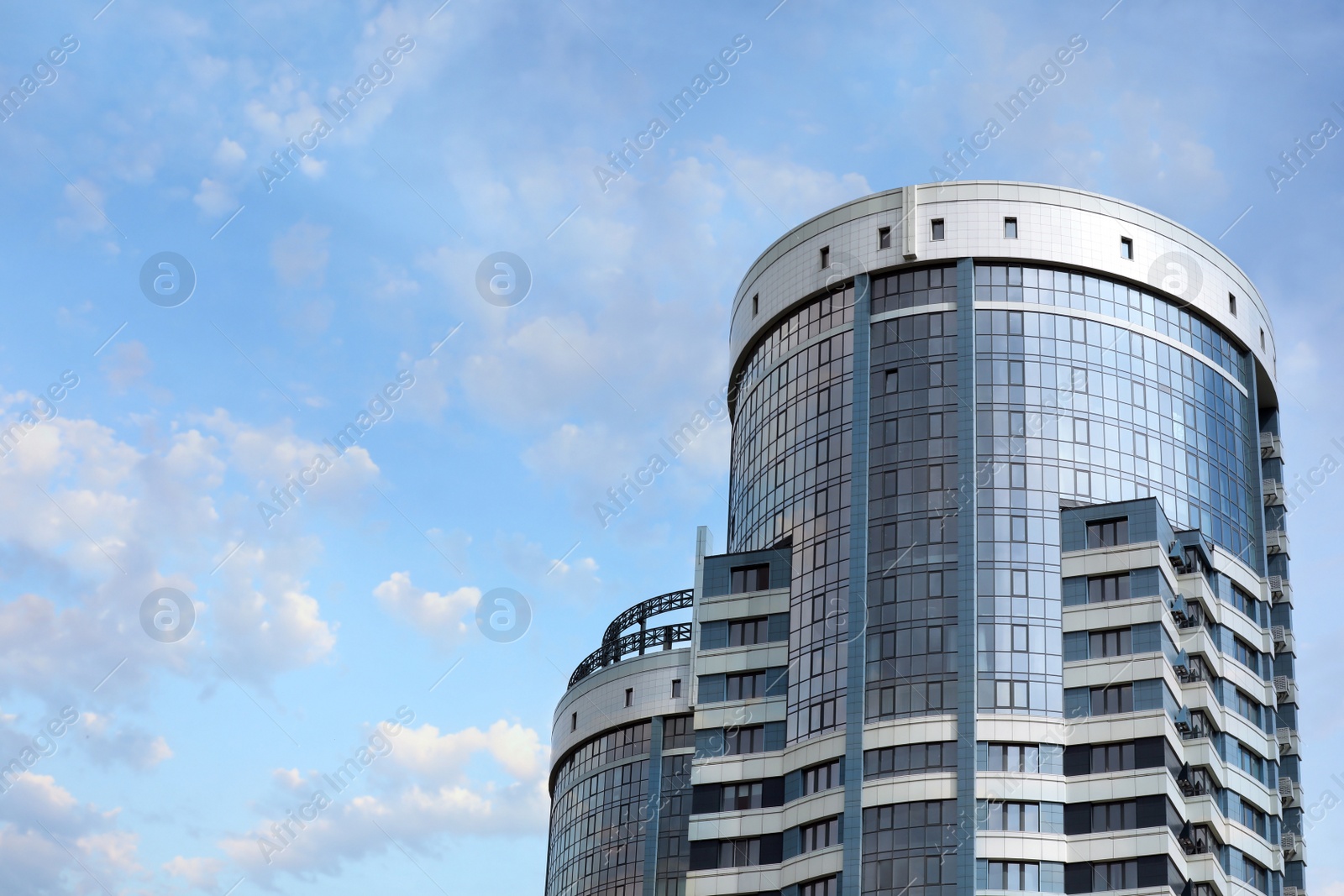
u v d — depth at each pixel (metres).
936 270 130.38
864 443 126.44
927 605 119.25
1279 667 132.50
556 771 180.25
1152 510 119.69
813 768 119.31
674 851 158.62
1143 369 129.50
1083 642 117.38
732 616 128.12
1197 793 116.19
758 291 140.88
